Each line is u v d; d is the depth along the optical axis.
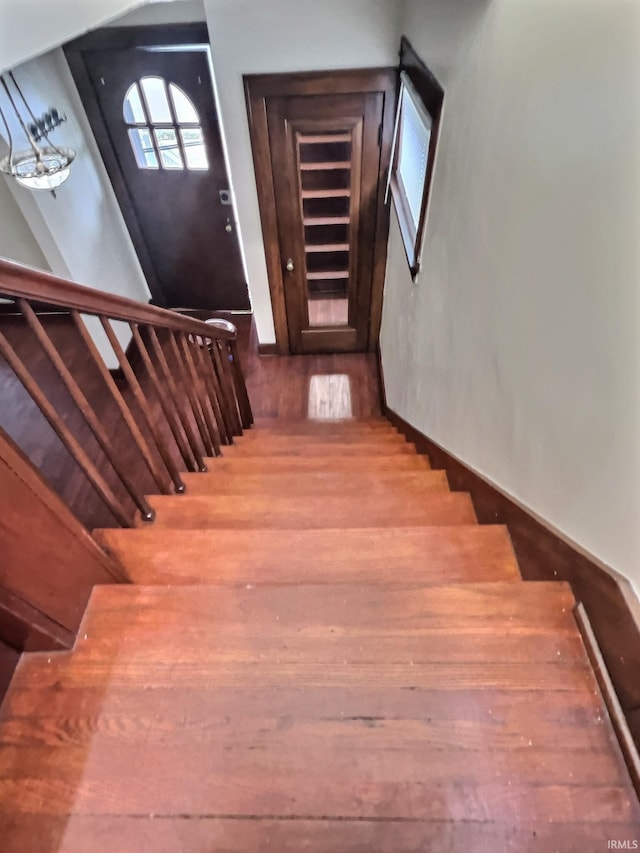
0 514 0.94
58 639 1.10
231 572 1.37
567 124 0.97
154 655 1.11
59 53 3.05
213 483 1.99
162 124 3.38
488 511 1.59
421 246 2.34
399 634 1.12
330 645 1.11
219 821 0.90
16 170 2.51
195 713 1.02
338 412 3.77
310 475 1.97
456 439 1.93
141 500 1.67
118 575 1.30
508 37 1.24
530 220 1.16
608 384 0.89
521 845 0.85
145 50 3.03
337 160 3.05
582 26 0.90
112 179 3.68
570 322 1.01
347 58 2.61
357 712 1.01
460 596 1.17
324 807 0.90
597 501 0.99
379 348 4.01
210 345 2.35
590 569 1.04
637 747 0.92
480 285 1.54
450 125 1.77
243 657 1.10
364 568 1.38
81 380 3.43
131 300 1.50
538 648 1.08
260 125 2.87
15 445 0.97
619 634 0.95
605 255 0.86
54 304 1.19
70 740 0.99
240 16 2.46
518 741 0.96
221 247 4.07
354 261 3.56
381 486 1.91
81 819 0.91
